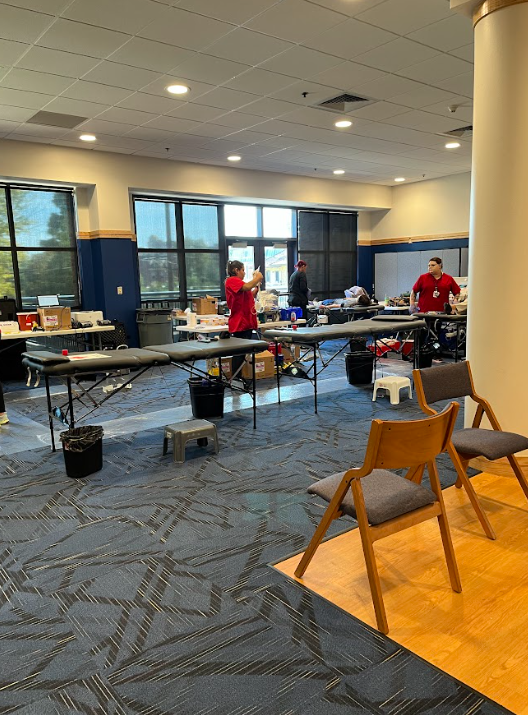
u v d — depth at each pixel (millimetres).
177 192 8531
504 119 3199
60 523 2941
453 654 1859
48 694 1733
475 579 2314
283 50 4340
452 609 2109
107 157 7715
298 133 6938
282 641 1950
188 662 1856
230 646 1931
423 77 5031
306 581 2332
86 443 3566
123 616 2125
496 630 1981
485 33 3240
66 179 7375
